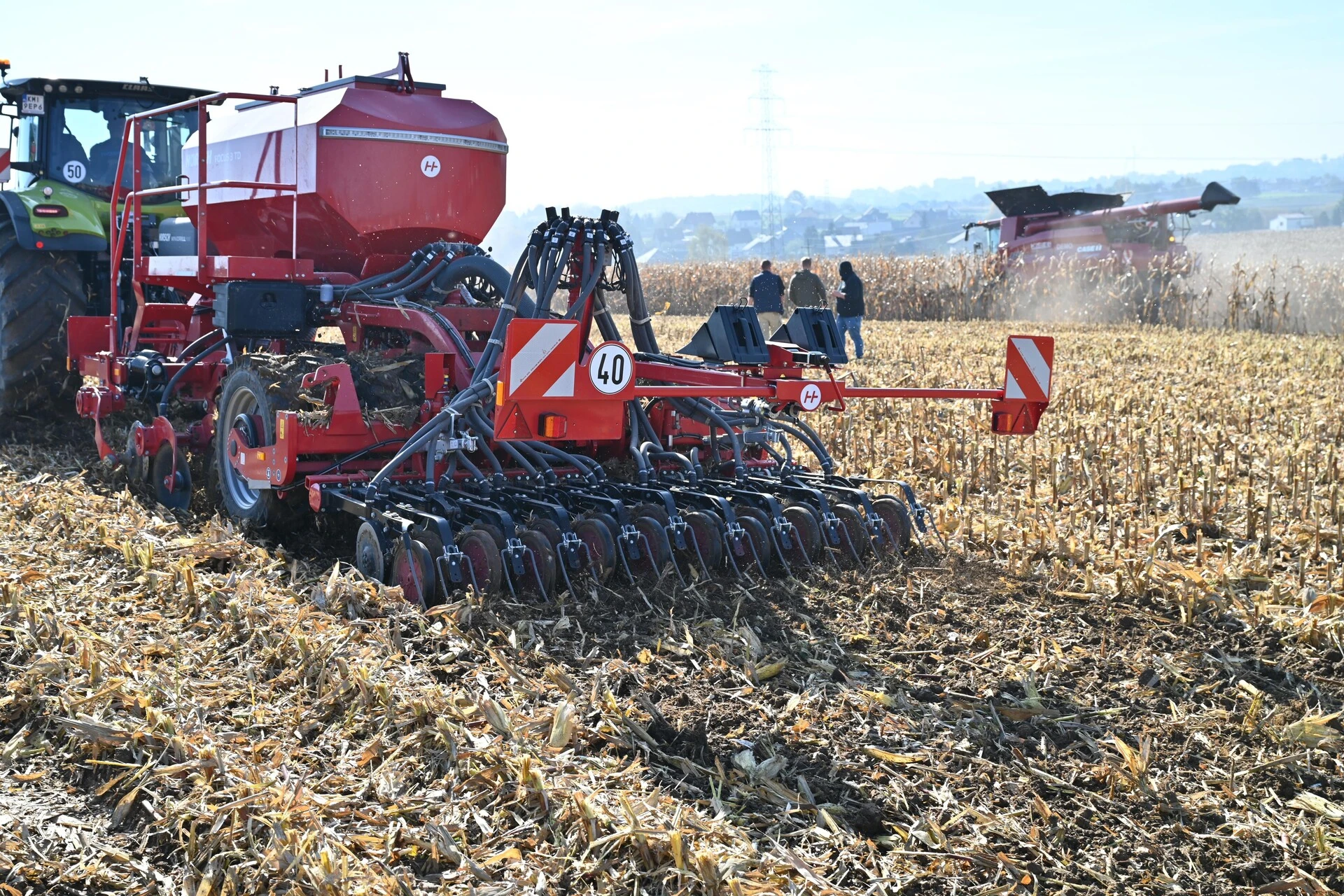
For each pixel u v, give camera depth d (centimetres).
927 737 419
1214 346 1845
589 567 559
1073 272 2595
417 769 375
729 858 329
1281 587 577
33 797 362
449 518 556
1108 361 1620
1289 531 692
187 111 966
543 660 472
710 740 412
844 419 997
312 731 405
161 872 325
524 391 479
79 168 930
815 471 823
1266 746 418
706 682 460
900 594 568
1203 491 740
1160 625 535
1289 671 486
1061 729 430
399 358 662
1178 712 444
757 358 579
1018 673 476
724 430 642
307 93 762
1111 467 873
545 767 373
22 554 576
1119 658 496
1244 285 2436
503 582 546
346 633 474
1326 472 827
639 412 649
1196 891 332
